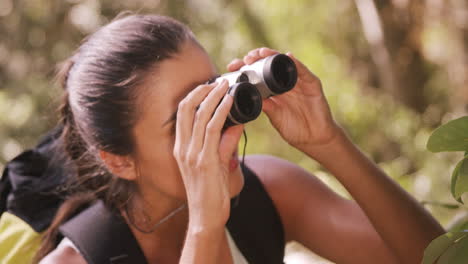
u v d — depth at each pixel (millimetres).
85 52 1995
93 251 1928
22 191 2195
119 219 1996
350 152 1979
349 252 2107
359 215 2148
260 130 6328
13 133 6070
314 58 7152
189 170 1664
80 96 1963
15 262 2123
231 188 1826
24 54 6742
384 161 6695
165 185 1914
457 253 1317
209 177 1646
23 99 6207
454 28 6113
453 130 1323
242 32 7234
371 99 7051
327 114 1984
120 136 1891
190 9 7016
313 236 2188
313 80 1970
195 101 1685
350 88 6980
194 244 1647
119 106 1859
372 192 1951
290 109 1996
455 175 1399
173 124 1818
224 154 1714
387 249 2055
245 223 2084
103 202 2033
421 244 1915
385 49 7496
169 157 1855
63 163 2207
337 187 4027
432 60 7137
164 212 2045
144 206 2023
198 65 1852
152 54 1820
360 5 7473
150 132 1848
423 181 5273
